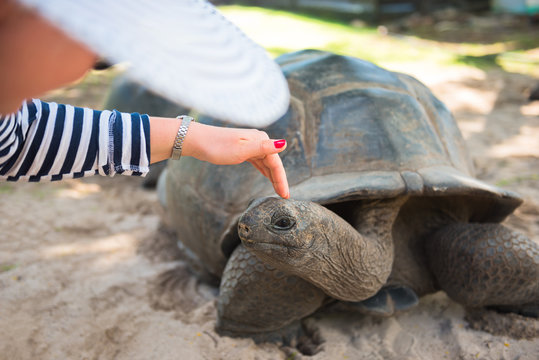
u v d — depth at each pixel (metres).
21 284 2.11
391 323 1.77
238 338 1.72
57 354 1.68
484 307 1.81
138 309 1.95
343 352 1.65
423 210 1.78
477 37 8.25
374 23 10.27
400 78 1.93
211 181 1.83
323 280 1.38
